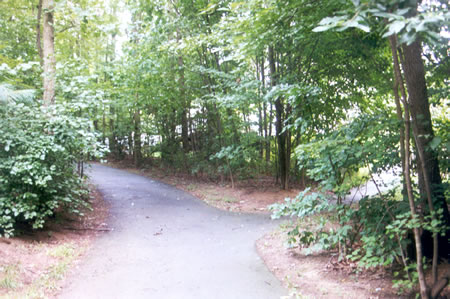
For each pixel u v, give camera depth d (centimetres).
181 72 1334
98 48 1259
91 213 875
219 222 828
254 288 434
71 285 438
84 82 707
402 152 346
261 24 552
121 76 1212
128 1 1194
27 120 613
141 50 1195
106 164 2141
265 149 1524
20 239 575
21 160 582
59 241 620
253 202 1060
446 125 456
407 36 172
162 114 1623
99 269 502
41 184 559
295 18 548
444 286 329
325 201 509
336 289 416
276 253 575
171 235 707
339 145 445
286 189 1186
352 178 525
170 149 1684
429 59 501
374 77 728
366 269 461
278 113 1124
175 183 1453
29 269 461
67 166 728
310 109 706
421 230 392
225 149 1180
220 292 422
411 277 406
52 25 785
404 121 332
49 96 742
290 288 432
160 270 502
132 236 696
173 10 1277
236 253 585
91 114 730
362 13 181
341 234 478
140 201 1071
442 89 467
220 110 1271
